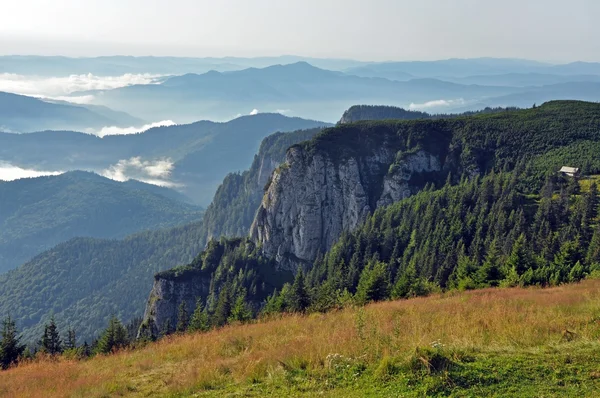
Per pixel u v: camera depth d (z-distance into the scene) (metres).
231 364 20.05
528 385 14.27
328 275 103.00
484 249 79.00
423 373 15.27
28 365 30.41
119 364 25.28
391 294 53.25
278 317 41.59
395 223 114.00
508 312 23.44
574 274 50.94
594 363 15.36
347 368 16.81
